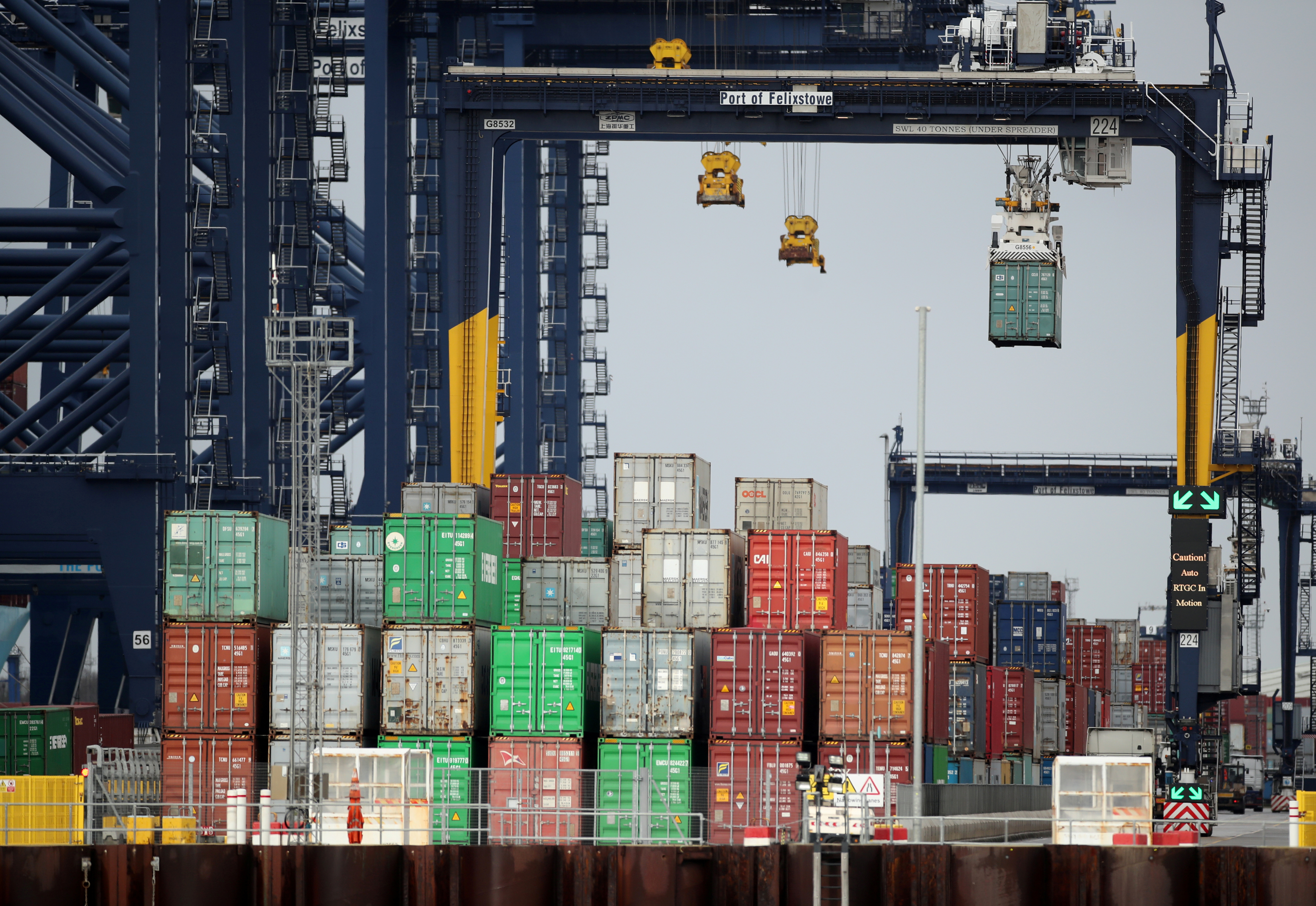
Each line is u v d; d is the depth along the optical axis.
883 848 164.00
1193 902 162.62
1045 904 164.25
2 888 163.62
